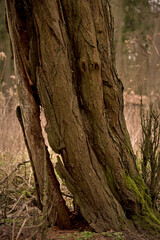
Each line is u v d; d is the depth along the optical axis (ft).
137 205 6.81
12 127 15.55
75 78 6.56
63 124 6.35
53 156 13.69
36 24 6.20
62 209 6.97
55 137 6.43
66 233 6.70
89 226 6.78
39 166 6.79
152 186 7.46
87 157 6.44
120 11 31.48
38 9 6.07
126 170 6.91
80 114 6.57
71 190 6.55
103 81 6.64
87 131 6.63
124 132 7.04
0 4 31.12
